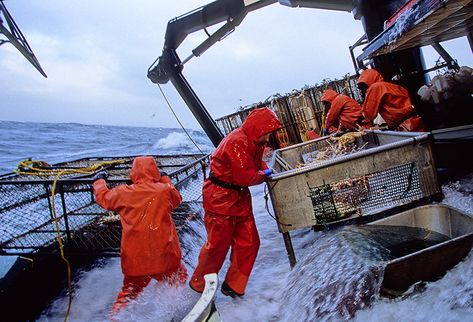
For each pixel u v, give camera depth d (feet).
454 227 9.23
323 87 35.70
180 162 19.97
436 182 11.44
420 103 20.47
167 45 25.38
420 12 11.25
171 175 13.08
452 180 14.64
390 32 14.12
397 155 11.18
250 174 10.21
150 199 9.97
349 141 18.37
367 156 11.05
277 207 11.32
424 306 6.51
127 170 16.70
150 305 10.29
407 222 10.38
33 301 13.23
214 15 24.68
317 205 11.21
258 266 13.84
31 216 13.97
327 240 10.95
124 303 10.14
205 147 83.46
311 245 13.14
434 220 10.01
